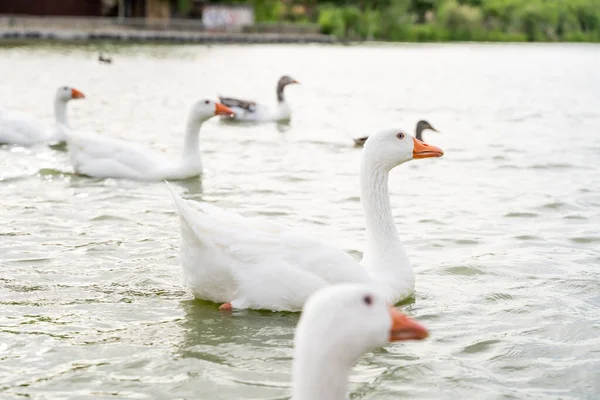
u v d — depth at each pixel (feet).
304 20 342.03
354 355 13.19
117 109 76.54
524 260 30.07
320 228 34.32
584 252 31.19
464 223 35.50
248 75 130.00
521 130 68.59
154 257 29.37
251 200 39.40
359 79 130.21
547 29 375.04
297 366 12.98
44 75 110.93
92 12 259.19
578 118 77.97
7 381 19.65
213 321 23.52
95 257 29.27
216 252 23.93
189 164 43.91
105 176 43.34
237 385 19.70
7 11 249.14
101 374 20.16
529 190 42.60
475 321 24.12
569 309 25.07
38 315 23.76
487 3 376.07
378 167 26.11
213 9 281.74
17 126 52.54
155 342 22.09
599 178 46.14
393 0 348.18
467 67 168.25
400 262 25.71
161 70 131.85
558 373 20.71
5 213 35.27
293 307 23.72
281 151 55.21
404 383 20.03
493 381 20.21
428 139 62.64
